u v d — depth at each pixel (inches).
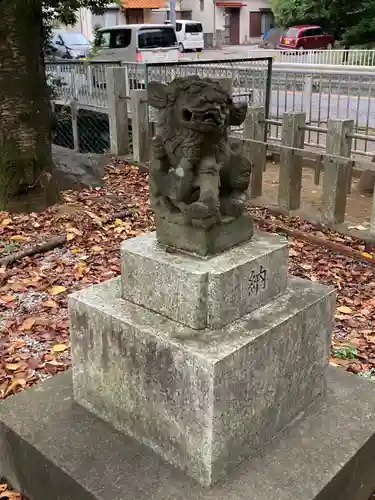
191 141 92.7
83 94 419.5
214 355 86.5
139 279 101.4
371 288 198.8
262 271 100.4
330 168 248.7
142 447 101.2
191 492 90.5
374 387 120.0
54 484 99.9
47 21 371.6
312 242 236.8
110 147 393.4
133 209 275.6
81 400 113.5
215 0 1544.0
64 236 233.6
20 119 259.0
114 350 101.1
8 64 252.5
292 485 92.2
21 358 154.1
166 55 641.0
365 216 275.0
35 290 194.2
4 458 113.7
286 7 1120.2
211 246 96.8
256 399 96.0
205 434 88.6
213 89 89.9
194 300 92.4
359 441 103.0
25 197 268.2
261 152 294.8
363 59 652.1
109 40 653.9
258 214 276.1
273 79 373.7
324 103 375.9
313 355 109.4
